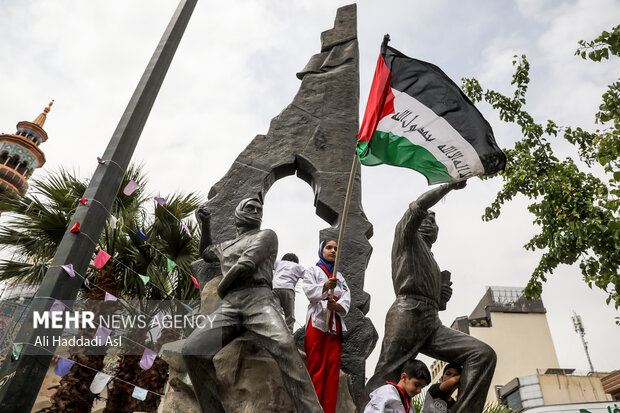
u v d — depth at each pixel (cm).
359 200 775
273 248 573
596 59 736
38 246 968
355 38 964
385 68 589
